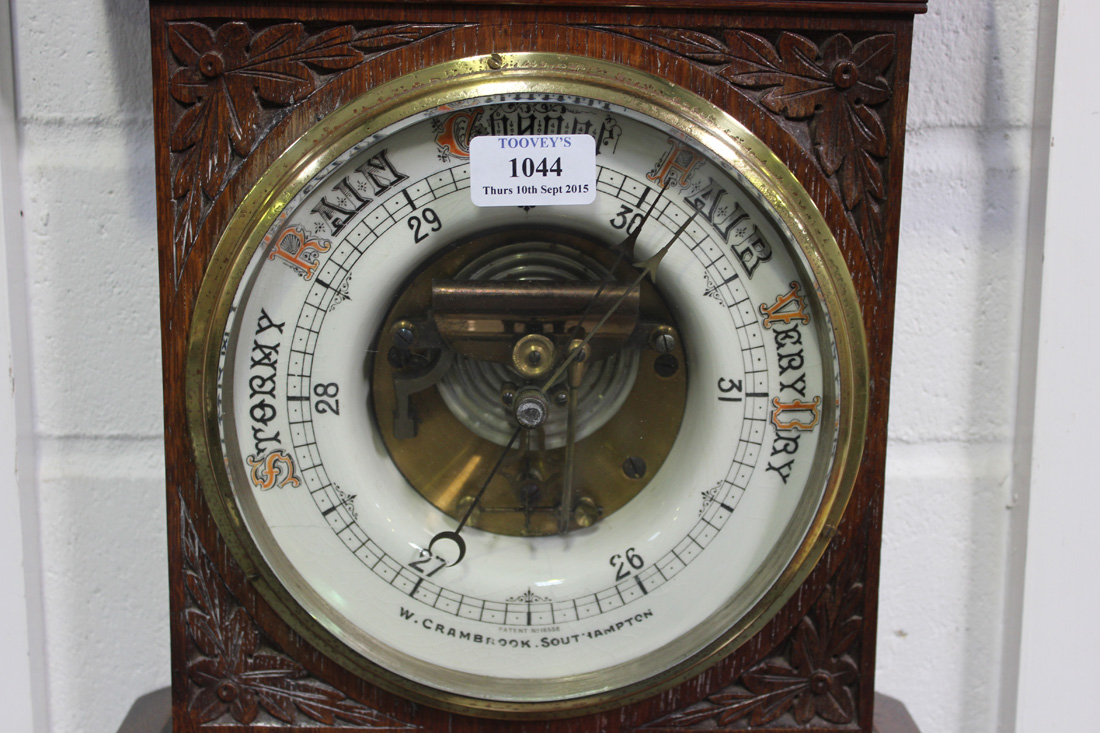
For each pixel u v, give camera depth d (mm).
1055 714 925
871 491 753
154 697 920
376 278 720
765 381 733
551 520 798
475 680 737
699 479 754
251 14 695
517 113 691
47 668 949
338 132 681
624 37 702
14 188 896
